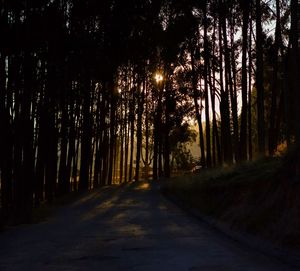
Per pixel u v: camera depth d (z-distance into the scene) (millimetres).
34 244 13312
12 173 22297
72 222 18938
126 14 28000
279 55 38500
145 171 68562
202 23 36594
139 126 56250
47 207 23328
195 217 19891
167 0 32438
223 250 11656
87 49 24797
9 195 20953
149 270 9312
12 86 21500
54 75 23125
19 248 12703
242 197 16812
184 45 37938
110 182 51000
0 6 19203
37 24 20078
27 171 20625
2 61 19625
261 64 30312
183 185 30328
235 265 9703
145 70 48938
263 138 29344
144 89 54438
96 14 25594
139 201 28906
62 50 22375
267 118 48938
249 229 13508
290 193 12688
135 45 30844
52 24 20859
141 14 29406
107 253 11484
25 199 19781
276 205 13156
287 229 11547
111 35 28344
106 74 28141
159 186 42625
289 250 10586
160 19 32812
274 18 34781
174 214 21281
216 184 21484
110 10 27328
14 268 9883
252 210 14609
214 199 20016
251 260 10281
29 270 9617
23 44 19797
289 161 14195
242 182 18141
